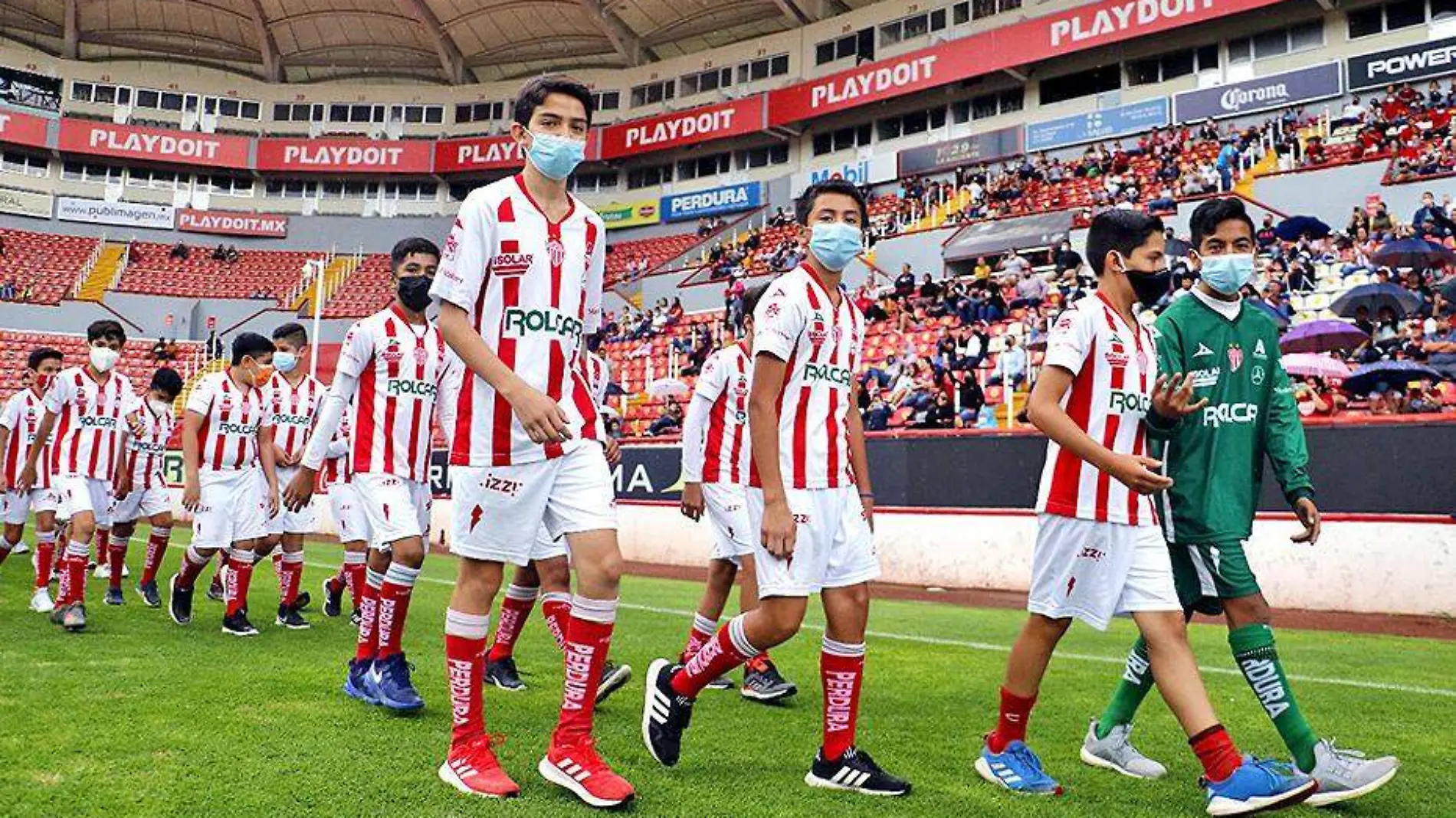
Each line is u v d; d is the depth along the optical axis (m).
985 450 10.15
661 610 7.39
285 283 31.28
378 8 31.33
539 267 2.57
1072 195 22.27
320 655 4.64
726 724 3.50
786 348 2.65
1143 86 23.72
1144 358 2.80
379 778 2.59
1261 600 2.78
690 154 30.69
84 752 2.79
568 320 2.62
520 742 3.08
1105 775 2.90
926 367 14.94
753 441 2.64
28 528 12.88
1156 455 2.89
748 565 4.24
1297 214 17.81
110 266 30.41
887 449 10.75
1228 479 2.85
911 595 9.52
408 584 3.61
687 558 11.96
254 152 32.09
